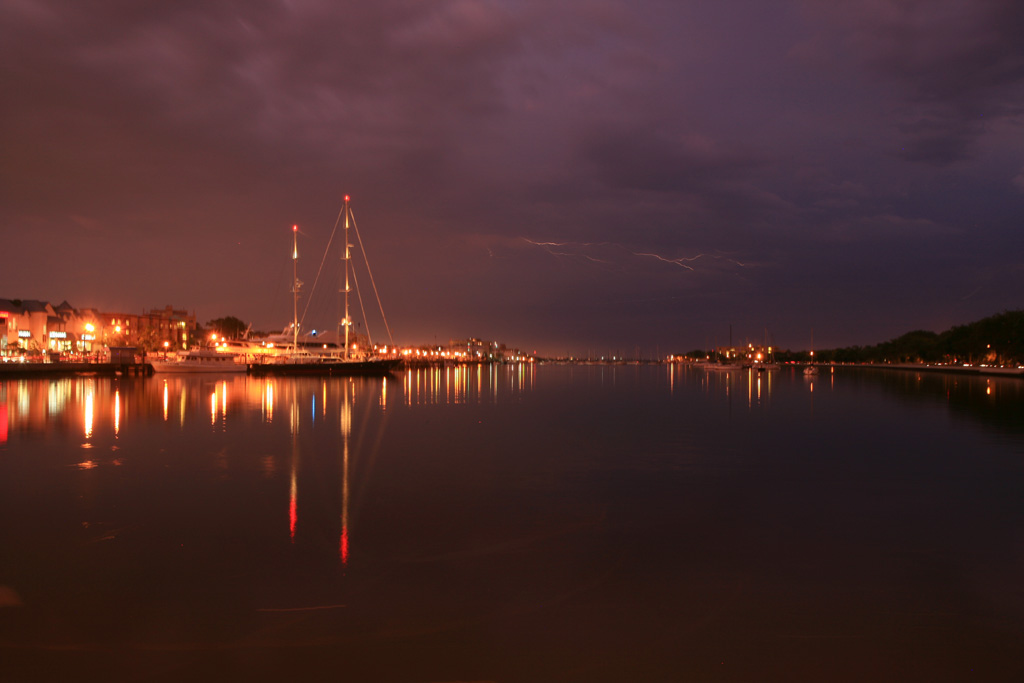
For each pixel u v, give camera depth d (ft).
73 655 26.37
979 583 34.19
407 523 45.39
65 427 98.84
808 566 36.78
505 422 113.29
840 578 34.91
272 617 29.89
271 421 109.50
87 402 146.61
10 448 77.92
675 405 158.30
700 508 50.03
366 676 24.86
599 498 53.11
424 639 27.81
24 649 26.84
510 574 35.45
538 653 26.66
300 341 407.64
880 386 261.85
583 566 36.76
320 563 37.01
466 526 44.70
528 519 46.62
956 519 46.75
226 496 53.06
